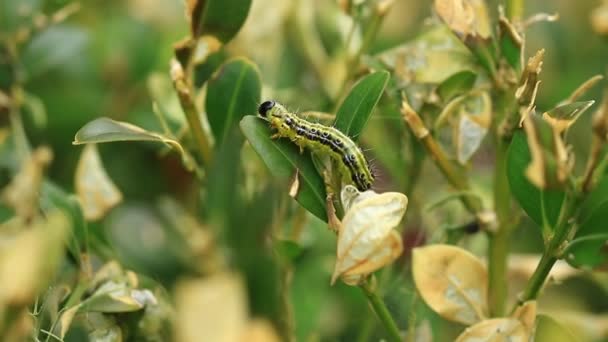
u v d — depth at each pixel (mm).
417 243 480
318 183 418
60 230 368
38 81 575
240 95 447
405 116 442
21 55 526
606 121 390
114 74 582
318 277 507
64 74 578
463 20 439
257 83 447
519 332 417
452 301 432
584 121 567
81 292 437
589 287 520
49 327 433
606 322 472
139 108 573
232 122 447
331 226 414
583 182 398
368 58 468
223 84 446
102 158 565
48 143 566
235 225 458
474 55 444
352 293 507
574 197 400
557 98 579
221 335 379
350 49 529
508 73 443
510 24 432
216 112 447
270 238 458
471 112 451
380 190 519
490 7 497
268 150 417
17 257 365
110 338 430
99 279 439
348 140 417
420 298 446
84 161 473
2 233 407
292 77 558
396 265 484
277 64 554
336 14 539
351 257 410
